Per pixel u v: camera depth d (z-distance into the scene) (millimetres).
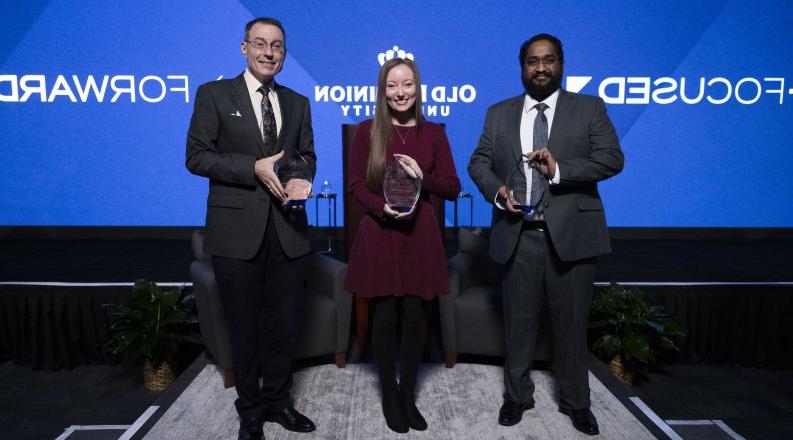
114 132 6477
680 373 3729
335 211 5918
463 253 3229
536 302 2004
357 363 2727
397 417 1976
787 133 6578
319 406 2195
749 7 6379
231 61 6426
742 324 3738
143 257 5465
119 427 2943
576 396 1999
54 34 6297
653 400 3355
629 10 6406
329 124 6562
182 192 6609
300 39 6430
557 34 6430
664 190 6684
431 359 2795
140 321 3396
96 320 3680
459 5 6406
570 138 1896
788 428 3012
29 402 3254
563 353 1996
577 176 1805
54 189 6535
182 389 2361
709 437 2908
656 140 6602
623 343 3389
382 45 6449
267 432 1973
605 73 6488
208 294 2359
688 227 6738
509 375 2074
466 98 6535
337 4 6387
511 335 2047
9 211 6543
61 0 6242
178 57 6391
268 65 1763
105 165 6527
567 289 1941
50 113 6418
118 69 6383
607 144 1877
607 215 6754
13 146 6445
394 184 1855
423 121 1972
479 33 6445
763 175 6648
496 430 2000
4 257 5438
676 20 6418
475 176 2053
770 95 6527
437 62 6477
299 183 1757
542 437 1950
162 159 6547
